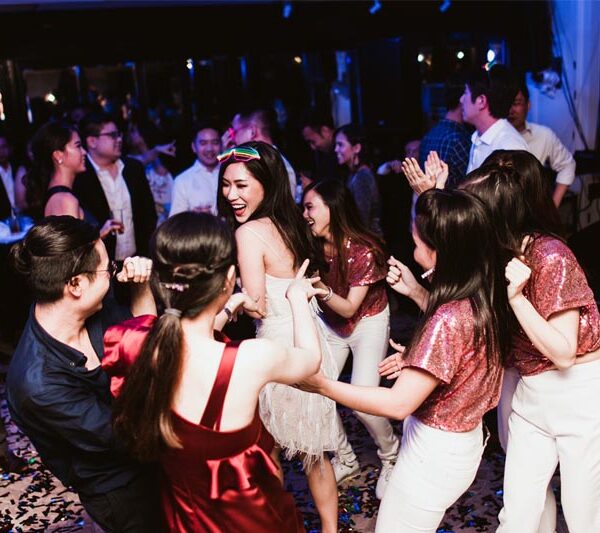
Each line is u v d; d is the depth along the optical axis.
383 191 6.17
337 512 2.93
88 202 4.51
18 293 5.16
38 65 7.15
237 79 7.74
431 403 2.12
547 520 2.57
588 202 7.06
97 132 4.51
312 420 2.69
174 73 7.54
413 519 2.17
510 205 2.22
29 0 6.00
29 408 1.91
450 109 4.57
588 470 2.26
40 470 3.69
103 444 1.95
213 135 4.97
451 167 4.42
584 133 7.64
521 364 2.31
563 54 7.62
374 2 7.75
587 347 2.21
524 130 4.62
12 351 5.31
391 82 7.96
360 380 3.15
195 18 7.45
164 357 1.68
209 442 1.75
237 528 1.83
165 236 1.72
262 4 7.57
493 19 7.82
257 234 2.62
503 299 2.09
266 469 1.87
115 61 7.35
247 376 1.73
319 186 3.10
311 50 7.85
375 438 3.18
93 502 2.06
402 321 5.62
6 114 7.14
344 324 3.20
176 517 1.91
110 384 1.95
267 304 2.67
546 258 2.14
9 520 3.24
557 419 2.26
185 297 1.72
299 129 7.67
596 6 7.31
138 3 6.76
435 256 2.13
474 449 2.15
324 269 2.87
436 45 7.93
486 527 2.96
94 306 1.98
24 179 4.14
